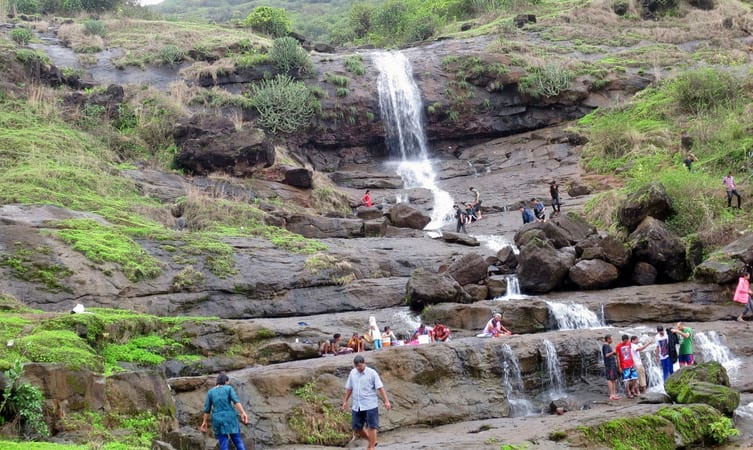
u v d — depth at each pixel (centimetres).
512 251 2519
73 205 2369
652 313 2177
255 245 2367
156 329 1714
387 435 1527
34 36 3975
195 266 2158
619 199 2894
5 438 1074
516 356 1753
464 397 1661
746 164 2862
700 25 4647
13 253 1930
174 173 2991
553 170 3556
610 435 1393
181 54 3888
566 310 2134
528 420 1573
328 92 3875
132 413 1293
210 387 1466
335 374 1572
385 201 3400
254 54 4000
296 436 1473
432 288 2166
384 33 5978
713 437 1474
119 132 3192
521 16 4822
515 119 4034
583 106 4022
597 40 4509
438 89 4047
